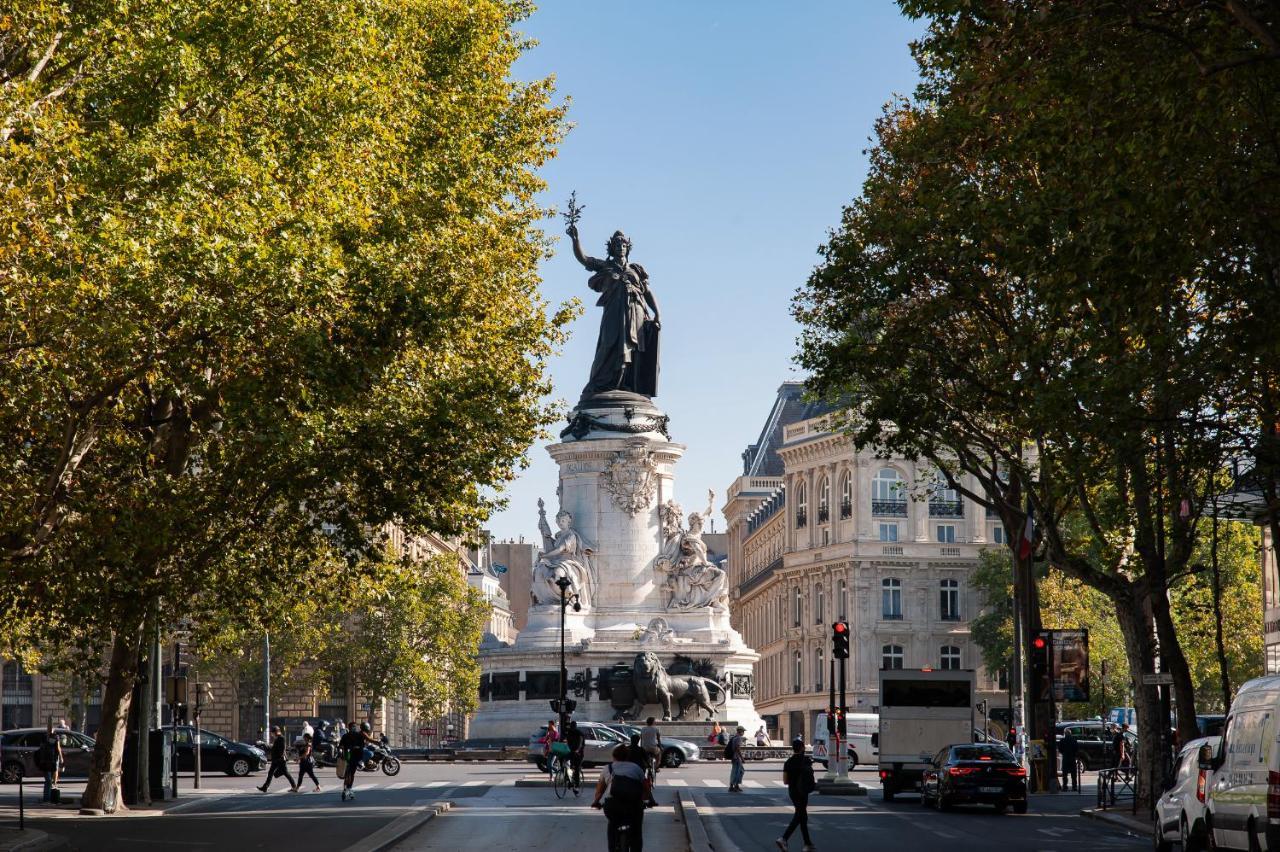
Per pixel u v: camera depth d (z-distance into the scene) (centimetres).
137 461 4475
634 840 3064
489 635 10050
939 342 4859
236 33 4119
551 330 5866
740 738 6631
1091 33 3094
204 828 4616
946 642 15250
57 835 4325
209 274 3666
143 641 4925
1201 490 4956
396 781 7400
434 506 4834
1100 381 3338
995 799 5384
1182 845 3609
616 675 9338
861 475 15338
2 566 3828
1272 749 2841
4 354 3531
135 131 3850
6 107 3294
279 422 4122
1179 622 10081
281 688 12031
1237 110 3172
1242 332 3194
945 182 4606
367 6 4556
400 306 4284
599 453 9731
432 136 5331
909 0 3359
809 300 5781
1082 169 3303
